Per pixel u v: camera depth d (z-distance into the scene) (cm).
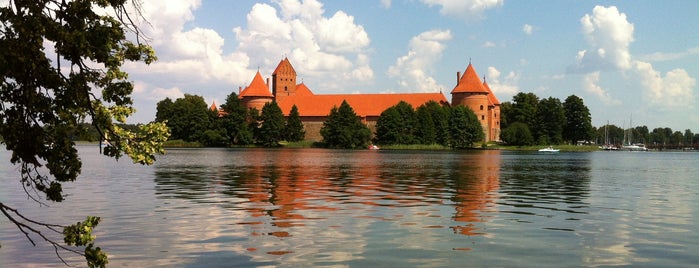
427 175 4356
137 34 914
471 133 14738
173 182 3528
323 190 3045
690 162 8350
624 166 6688
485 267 1309
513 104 16762
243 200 2547
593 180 4066
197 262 1340
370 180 3784
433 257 1400
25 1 802
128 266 1304
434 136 14625
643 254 1452
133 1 892
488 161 7262
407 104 15200
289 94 18288
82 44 812
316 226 1830
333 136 14488
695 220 2017
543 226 1862
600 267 1319
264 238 1622
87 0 840
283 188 3148
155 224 1852
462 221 1953
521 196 2795
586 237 1672
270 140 15000
